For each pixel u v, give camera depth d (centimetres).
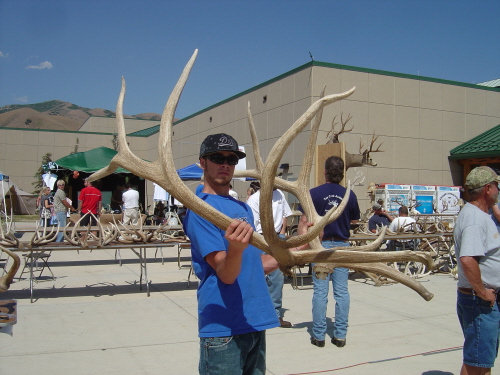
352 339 509
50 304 646
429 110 1903
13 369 408
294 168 1705
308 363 436
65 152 3588
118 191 1847
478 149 1869
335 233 467
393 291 761
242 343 229
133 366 420
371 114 1777
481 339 307
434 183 1906
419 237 816
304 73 1700
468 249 304
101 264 1032
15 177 3456
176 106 225
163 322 563
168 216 1529
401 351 471
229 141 246
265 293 241
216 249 220
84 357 441
